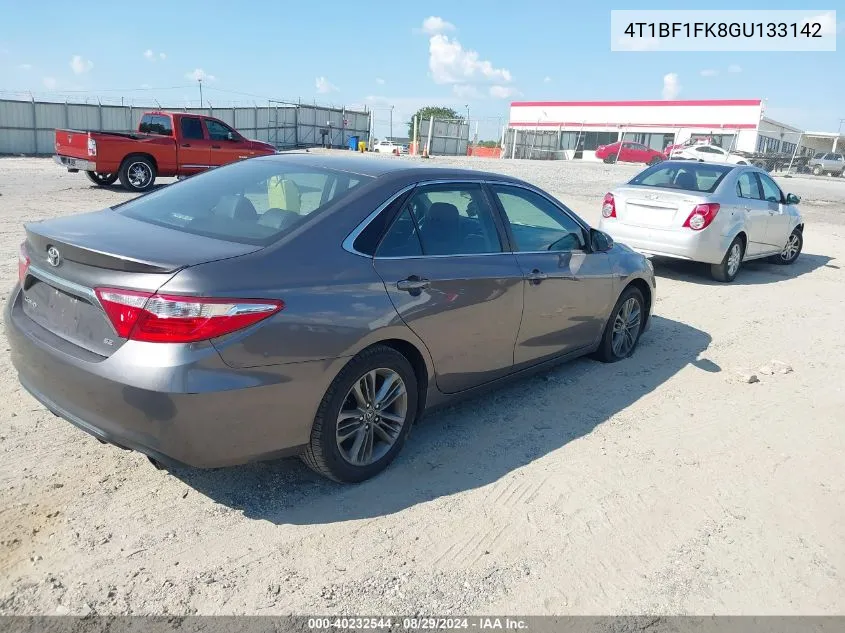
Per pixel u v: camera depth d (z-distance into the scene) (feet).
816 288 32.60
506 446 13.79
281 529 10.49
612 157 150.92
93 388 9.48
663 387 17.78
